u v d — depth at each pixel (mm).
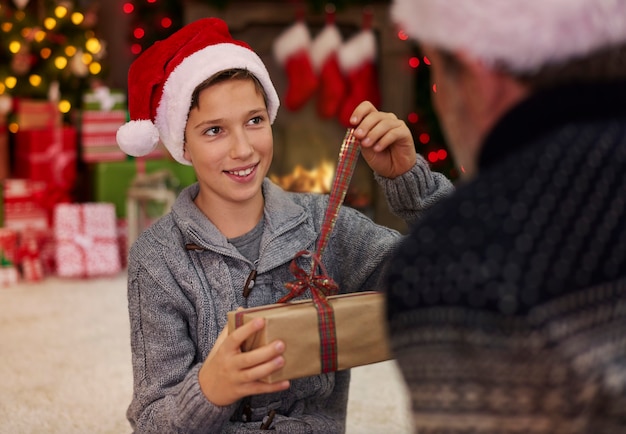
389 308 664
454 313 616
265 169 1334
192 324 1313
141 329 1306
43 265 4297
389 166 1318
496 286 607
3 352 2871
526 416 604
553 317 600
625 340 616
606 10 622
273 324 1032
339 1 4793
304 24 4816
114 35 5191
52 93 4516
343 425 1452
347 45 4789
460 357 614
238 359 1027
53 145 4363
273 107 1418
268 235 1337
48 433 2166
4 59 4516
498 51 644
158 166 4492
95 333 3129
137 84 1396
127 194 4352
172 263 1305
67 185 4414
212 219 1361
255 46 4945
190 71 1291
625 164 658
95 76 4691
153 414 1200
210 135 1305
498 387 605
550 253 618
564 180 645
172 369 1270
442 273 632
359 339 1095
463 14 647
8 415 2279
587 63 643
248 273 1324
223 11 4828
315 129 5051
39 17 4594
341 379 1439
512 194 644
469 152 738
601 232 633
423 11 686
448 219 659
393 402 2367
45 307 3551
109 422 2246
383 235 1374
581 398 594
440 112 757
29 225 4227
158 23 4918
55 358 2807
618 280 626
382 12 4910
